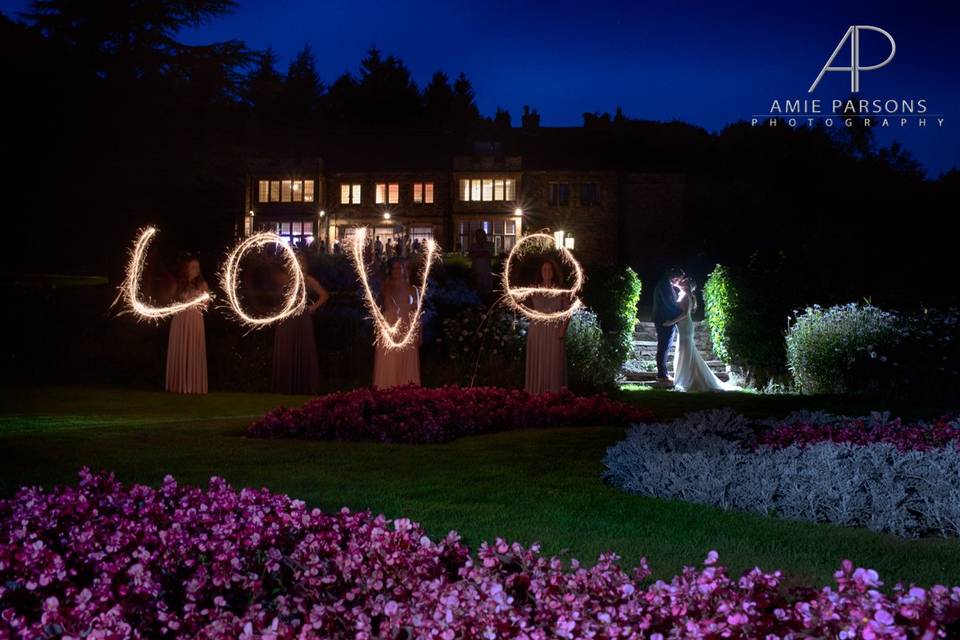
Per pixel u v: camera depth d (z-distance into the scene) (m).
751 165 58.78
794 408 14.52
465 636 3.56
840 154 58.25
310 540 4.94
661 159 60.22
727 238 48.00
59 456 8.58
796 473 6.86
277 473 7.95
